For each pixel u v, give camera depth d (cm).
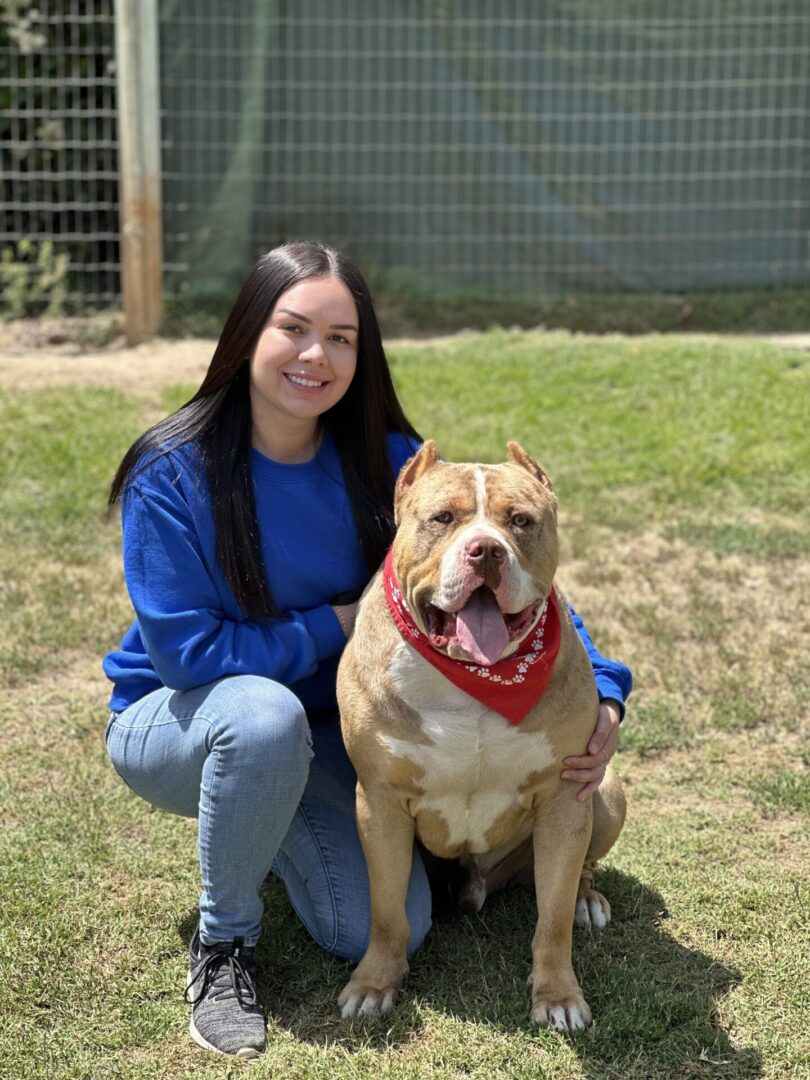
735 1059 298
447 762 311
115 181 1045
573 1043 302
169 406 801
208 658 323
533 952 320
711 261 1034
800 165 1019
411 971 334
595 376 852
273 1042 305
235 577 331
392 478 362
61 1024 311
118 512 667
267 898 369
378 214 1015
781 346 923
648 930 350
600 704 341
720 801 420
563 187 1016
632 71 998
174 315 978
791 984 325
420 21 982
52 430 764
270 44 976
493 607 300
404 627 307
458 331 993
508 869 368
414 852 356
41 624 542
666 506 688
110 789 422
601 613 566
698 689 495
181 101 977
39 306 1034
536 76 997
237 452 338
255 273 335
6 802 411
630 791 426
